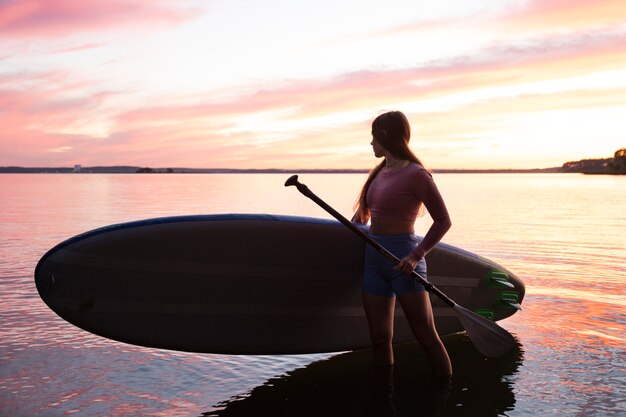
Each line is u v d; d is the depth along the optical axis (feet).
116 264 9.66
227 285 10.36
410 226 9.81
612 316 14.12
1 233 31.86
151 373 10.19
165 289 9.99
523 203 71.87
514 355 11.26
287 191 110.93
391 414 8.54
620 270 21.03
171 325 10.10
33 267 20.39
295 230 10.70
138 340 9.96
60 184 185.78
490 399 9.07
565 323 13.51
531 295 16.52
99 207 56.59
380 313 10.30
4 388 9.29
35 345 11.59
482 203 71.82
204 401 8.98
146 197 81.61
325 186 171.22
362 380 10.03
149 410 8.55
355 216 11.17
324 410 8.70
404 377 10.17
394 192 9.62
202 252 10.13
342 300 11.20
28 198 78.38
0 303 15.03
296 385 9.78
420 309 9.77
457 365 10.80
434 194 9.35
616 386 9.55
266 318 10.69
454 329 12.73
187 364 10.71
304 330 11.01
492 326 10.37
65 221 39.78
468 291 12.62
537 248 27.27
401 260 9.37
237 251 10.36
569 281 18.76
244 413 8.55
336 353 11.70
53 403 8.71
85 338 12.12
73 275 9.46
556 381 9.83
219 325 10.41
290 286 10.78
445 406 8.82
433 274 12.16
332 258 10.99
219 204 62.08
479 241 29.91
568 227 38.27
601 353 11.31
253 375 10.27
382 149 9.79
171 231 9.93
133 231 9.73
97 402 8.80
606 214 51.90
